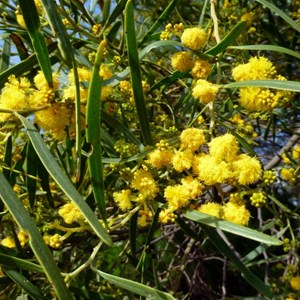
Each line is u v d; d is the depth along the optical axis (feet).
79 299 0.75
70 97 0.55
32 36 0.52
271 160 1.30
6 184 0.45
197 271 1.50
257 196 0.56
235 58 1.01
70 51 0.47
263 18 1.23
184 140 0.53
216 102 0.91
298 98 1.03
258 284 0.56
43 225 0.77
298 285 0.97
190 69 0.64
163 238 1.33
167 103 0.93
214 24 0.72
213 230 0.59
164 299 0.50
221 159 0.51
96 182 0.51
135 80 0.56
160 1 1.31
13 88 0.54
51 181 0.90
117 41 1.11
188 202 0.54
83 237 0.92
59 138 0.60
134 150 0.65
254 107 0.60
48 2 0.47
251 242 1.67
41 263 0.42
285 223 1.17
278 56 1.15
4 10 0.86
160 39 0.74
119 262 0.95
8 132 0.57
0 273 0.63
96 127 0.49
